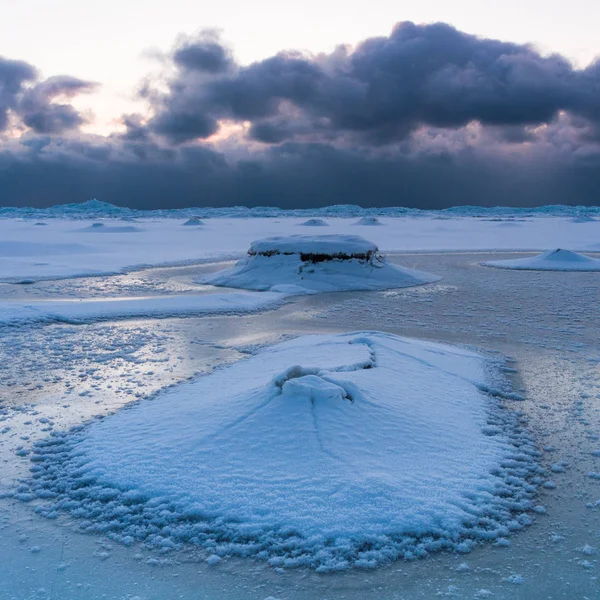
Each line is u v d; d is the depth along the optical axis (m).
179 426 6.48
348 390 6.77
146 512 4.94
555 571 4.12
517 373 9.57
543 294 19.88
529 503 5.10
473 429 6.66
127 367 9.98
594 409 7.69
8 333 12.82
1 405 7.93
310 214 167.88
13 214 174.50
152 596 3.88
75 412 7.59
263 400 6.59
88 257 33.72
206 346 11.68
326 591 3.92
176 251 39.66
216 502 4.96
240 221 110.50
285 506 4.84
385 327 13.88
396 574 4.09
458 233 64.75
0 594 3.89
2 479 5.66
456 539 4.50
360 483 5.07
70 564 4.27
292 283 21.59
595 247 41.38
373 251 24.50
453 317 15.36
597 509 5.05
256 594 3.90
